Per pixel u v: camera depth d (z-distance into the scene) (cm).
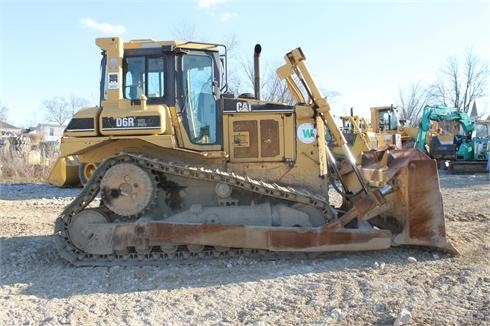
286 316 470
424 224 644
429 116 2314
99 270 635
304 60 693
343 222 645
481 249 688
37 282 593
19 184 1842
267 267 625
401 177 646
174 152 703
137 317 479
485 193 1427
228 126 712
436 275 574
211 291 543
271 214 672
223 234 641
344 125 1977
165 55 704
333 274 587
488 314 456
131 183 657
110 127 670
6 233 883
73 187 1659
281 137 710
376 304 487
